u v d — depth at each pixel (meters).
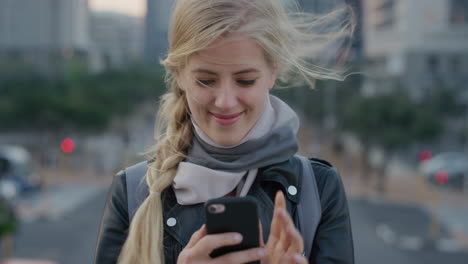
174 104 1.51
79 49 69.25
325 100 41.06
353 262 1.43
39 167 36.12
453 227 19.59
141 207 1.42
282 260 1.21
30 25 67.06
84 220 20.20
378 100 27.39
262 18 1.26
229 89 1.28
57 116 36.84
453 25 40.59
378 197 26.47
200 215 1.40
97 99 42.59
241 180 1.42
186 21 1.26
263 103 1.33
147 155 1.56
